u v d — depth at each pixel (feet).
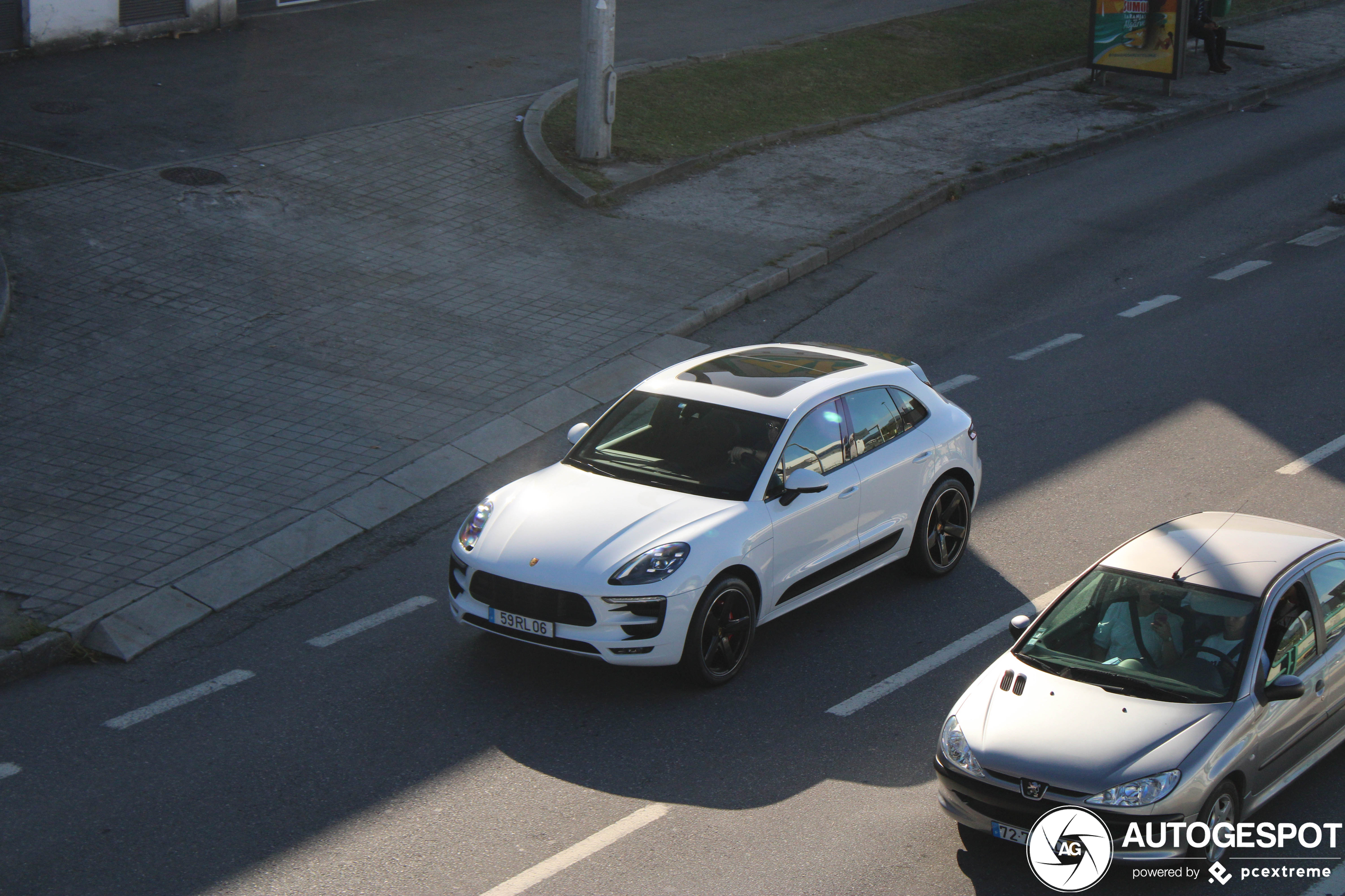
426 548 40.42
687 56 97.14
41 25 84.53
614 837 26.50
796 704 32.04
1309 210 76.59
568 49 98.99
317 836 26.45
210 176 68.69
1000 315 61.62
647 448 35.35
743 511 32.99
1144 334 59.11
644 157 79.46
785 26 109.70
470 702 31.91
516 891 24.72
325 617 36.29
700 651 31.81
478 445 46.83
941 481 38.83
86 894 24.49
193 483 42.55
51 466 42.91
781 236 70.08
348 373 51.60
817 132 88.33
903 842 26.53
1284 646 27.07
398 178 72.64
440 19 105.50
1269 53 115.24
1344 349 56.75
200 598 36.55
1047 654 27.84
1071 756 24.93
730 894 24.71
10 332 51.80
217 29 95.55
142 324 53.83
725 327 59.47
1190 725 25.26
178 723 30.83
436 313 57.88
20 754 29.43
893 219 73.82
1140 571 28.89
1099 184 82.23
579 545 31.76
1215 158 87.45
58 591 36.01
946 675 33.50
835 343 57.82
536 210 71.20
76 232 60.70
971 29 114.32
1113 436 48.98
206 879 24.99
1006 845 26.50
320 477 43.47
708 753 29.84
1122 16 101.60
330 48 94.22
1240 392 52.65
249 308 56.44
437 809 27.43
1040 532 41.86
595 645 30.86
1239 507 43.06
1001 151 86.89
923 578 39.11
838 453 35.78
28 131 71.77
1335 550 29.48
